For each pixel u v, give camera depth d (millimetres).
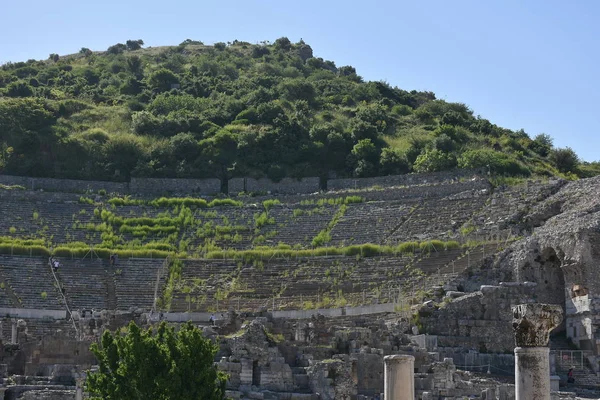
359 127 155375
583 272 92812
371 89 192125
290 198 137125
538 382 33031
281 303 105062
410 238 118312
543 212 111188
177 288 111188
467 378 77312
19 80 192000
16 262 113188
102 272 114188
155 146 152000
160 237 127812
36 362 78188
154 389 51625
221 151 150625
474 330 90125
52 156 148750
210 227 129875
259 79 193750
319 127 155750
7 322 96000
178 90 186500
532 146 162250
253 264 115812
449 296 94188
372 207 128750
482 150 146000
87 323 88750
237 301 106438
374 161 148375
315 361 70000
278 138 152875
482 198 122188
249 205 135250
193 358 52375
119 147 150875
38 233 125688
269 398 65938
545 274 97562
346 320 92438
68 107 166875
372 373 71875
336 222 127625
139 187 143250
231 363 67562
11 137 149125
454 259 106500
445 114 171375
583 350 89625
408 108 180500
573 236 94375
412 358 45969
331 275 110938
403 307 94500
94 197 138000
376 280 107438
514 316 33781
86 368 74188
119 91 191000
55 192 137250
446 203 123938
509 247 101188
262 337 69438
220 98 178625
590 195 109500
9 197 134125
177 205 135750
